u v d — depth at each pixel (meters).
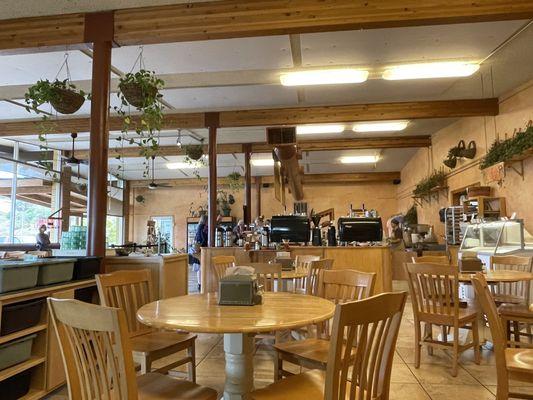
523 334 3.57
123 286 2.60
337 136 9.27
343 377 1.33
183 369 3.34
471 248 5.67
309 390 1.74
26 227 9.15
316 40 4.48
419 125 8.61
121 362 1.26
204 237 8.46
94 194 3.61
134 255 3.99
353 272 2.44
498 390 1.95
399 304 1.50
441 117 6.67
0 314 2.41
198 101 6.61
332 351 1.28
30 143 9.07
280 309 1.98
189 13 3.76
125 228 14.35
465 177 7.74
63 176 9.84
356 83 5.85
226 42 4.49
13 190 8.92
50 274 2.87
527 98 5.75
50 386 2.78
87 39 3.86
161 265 3.75
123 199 14.47
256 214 13.90
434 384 2.97
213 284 6.13
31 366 2.64
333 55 4.87
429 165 9.80
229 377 1.98
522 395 2.27
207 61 4.98
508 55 4.95
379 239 5.63
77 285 3.06
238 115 7.07
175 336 2.58
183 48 4.61
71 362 1.48
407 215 10.93
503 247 5.01
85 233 4.30
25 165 9.27
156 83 3.79
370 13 3.50
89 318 1.30
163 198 15.04
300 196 11.23
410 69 5.14
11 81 5.55
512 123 6.12
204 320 1.73
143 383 1.83
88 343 1.39
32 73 5.27
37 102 3.60
